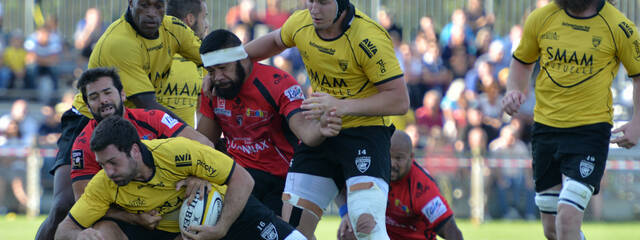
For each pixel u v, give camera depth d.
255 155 21.45
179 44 21.69
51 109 52.41
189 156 18.36
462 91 49.81
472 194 44.53
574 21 21.23
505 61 51.41
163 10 20.25
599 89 21.23
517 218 44.72
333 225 41.88
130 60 20.34
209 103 21.59
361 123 20.09
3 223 41.28
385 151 20.19
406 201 22.86
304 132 19.98
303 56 20.05
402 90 19.27
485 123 49.16
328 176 20.52
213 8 53.06
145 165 17.84
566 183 21.38
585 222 44.97
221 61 20.00
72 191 21.12
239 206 18.77
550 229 22.84
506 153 44.59
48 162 44.75
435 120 49.44
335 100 19.09
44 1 54.81
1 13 54.81
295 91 20.73
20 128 49.25
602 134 21.34
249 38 50.88
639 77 21.28
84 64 52.62
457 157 44.59
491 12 54.25
